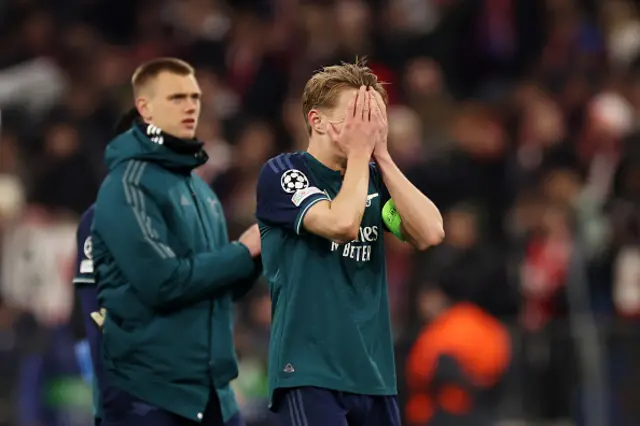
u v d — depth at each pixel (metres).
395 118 38.25
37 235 36.38
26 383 33.25
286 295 16.67
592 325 31.80
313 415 16.19
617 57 45.38
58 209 40.03
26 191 40.09
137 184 19.31
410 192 16.83
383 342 16.84
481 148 38.47
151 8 51.06
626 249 32.53
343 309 16.50
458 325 31.78
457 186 37.25
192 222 19.62
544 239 33.91
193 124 20.27
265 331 32.53
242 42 47.38
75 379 32.59
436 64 45.91
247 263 19.45
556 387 31.75
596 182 35.78
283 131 42.34
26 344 33.62
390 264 34.88
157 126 20.11
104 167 41.66
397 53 45.19
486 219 37.16
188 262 19.11
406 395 32.16
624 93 42.19
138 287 19.02
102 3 51.72
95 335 19.86
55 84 46.88
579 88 43.47
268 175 16.88
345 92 16.67
